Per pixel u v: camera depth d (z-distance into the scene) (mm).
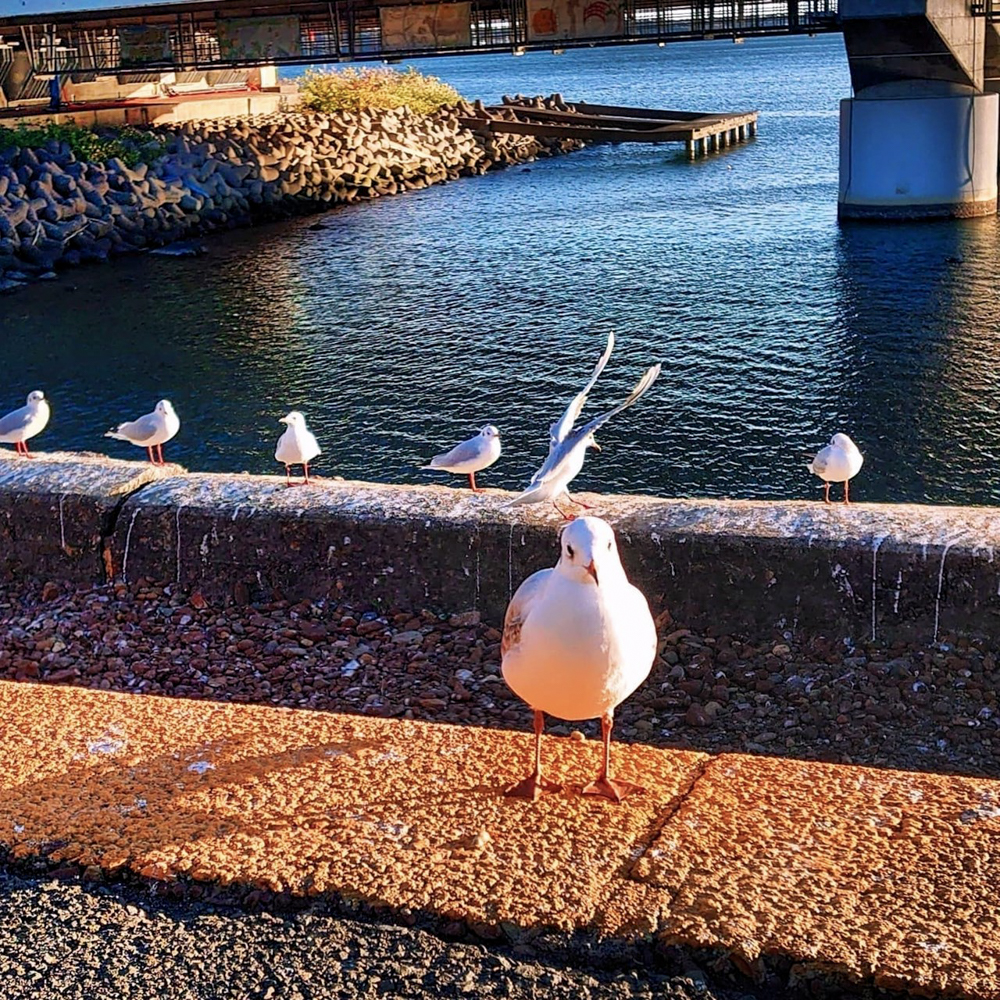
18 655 6535
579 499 6719
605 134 53312
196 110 47344
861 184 35750
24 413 11602
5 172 35531
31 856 3768
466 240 35969
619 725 5605
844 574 5980
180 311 28562
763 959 3211
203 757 4320
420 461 18297
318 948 3352
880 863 3529
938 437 18141
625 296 28062
